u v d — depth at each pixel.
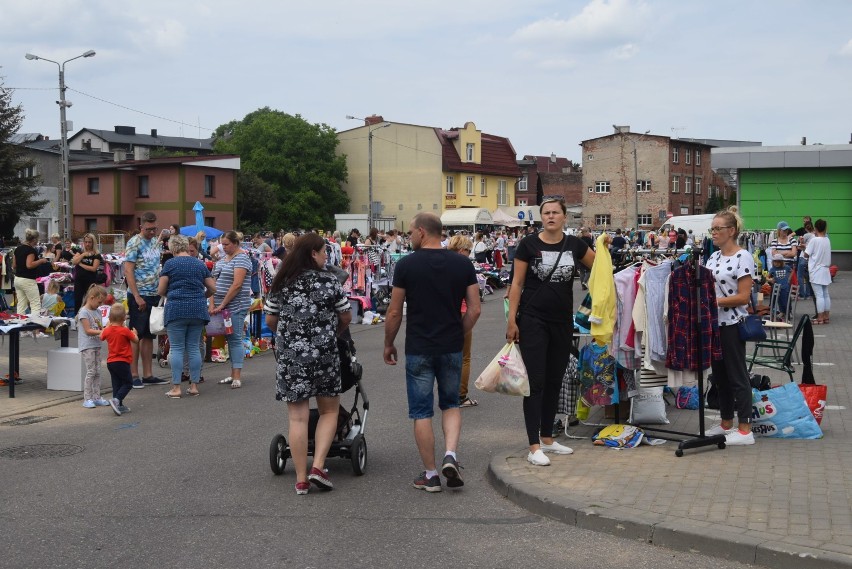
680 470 6.77
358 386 7.52
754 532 5.21
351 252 20.22
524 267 7.26
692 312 7.45
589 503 5.94
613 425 8.08
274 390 11.57
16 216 57.09
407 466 7.53
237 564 5.15
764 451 7.33
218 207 59.19
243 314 11.88
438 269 6.64
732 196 70.31
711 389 9.36
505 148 78.06
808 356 8.45
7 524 5.96
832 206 32.97
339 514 6.15
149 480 7.13
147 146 107.12
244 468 7.51
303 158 72.00
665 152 80.75
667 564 5.07
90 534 5.73
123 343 10.02
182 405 10.55
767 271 17.72
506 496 6.51
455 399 6.81
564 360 7.37
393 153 72.06
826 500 5.82
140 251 11.82
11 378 11.09
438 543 5.50
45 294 17.89
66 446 8.42
